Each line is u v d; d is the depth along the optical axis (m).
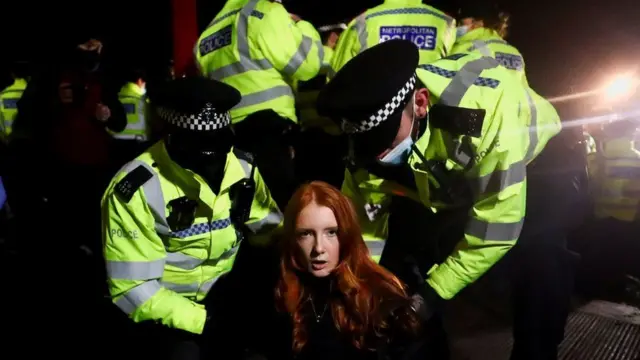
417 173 1.70
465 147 1.61
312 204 1.70
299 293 1.77
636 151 4.00
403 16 2.42
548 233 2.24
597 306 3.48
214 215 1.87
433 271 1.80
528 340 2.28
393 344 1.71
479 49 2.40
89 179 3.88
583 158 2.37
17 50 4.66
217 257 1.97
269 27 2.42
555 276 2.25
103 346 2.99
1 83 4.07
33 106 3.78
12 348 2.97
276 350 1.80
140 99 3.93
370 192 1.91
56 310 3.36
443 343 1.93
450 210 1.87
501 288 3.28
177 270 1.94
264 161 2.55
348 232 1.72
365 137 1.61
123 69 4.05
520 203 1.65
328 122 2.78
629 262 3.89
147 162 1.84
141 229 1.80
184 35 3.45
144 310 1.81
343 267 1.73
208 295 2.04
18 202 4.03
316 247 1.70
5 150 3.99
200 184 1.81
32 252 3.96
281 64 2.47
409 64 1.56
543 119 1.84
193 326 1.85
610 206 4.07
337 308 1.72
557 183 2.23
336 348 1.72
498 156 1.58
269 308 1.86
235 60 2.50
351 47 2.47
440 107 1.62
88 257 3.91
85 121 3.77
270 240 2.15
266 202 2.12
